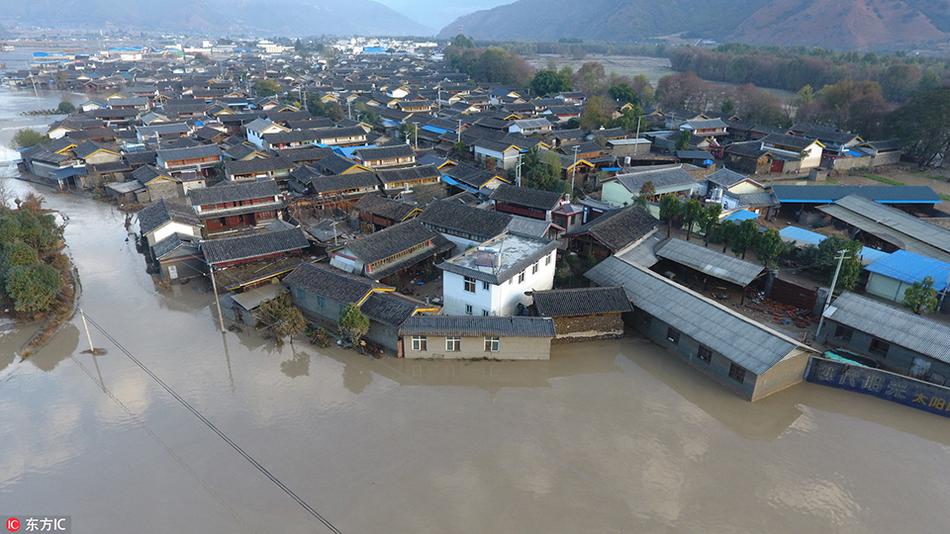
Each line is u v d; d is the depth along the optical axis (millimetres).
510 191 58719
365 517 24609
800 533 24172
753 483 26906
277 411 31562
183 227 51156
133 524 24234
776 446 29438
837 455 28906
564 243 53969
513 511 25016
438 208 52031
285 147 86375
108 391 33250
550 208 55250
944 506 25750
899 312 35812
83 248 54906
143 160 76312
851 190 63062
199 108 113500
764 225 57312
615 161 82312
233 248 45625
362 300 37562
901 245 49969
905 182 79125
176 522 24312
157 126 93188
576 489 26312
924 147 86562
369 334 38281
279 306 39531
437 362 36438
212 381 34281
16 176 79875
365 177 66062
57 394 32969
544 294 38188
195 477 26750
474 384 34625
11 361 36406
